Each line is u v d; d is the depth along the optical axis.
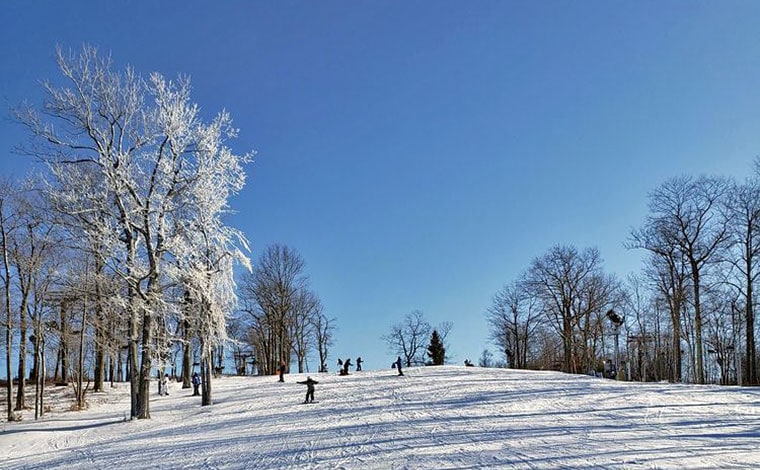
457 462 16.34
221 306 38.00
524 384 37.75
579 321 69.31
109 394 50.44
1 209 40.28
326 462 17.92
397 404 31.50
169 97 34.88
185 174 35.50
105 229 32.75
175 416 34.72
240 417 31.05
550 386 35.91
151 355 34.97
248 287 77.00
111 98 33.44
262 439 23.44
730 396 27.64
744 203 49.94
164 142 34.91
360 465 17.03
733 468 13.87
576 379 41.28
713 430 19.22
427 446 19.06
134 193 33.69
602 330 68.56
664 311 66.19
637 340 68.62
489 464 15.80
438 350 95.38
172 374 70.25
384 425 24.42
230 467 18.61
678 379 51.41
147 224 34.00
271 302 76.44
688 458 15.06
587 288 68.31
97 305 40.41
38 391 40.53
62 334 41.50
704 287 51.47
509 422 23.16
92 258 39.31
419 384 40.88
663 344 73.88
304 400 36.50
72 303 40.88
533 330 77.75
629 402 27.05
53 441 30.00
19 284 40.81
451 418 25.25
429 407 29.53
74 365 47.38
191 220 36.16
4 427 35.44
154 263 34.09
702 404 25.36
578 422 22.23
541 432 20.42
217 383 55.16
